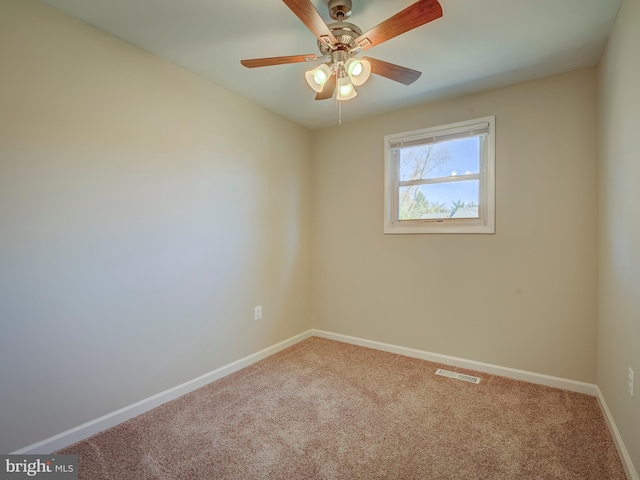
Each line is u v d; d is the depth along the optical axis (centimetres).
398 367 273
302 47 204
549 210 238
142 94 205
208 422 193
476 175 269
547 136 238
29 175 160
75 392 175
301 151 344
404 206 304
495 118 257
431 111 286
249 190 282
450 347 278
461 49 204
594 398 220
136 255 202
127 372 198
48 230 166
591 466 156
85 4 165
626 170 158
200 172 241
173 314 224
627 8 153
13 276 155
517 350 250
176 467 156
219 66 227
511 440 175
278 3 164
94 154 183
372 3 163
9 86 154
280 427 188
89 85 181
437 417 197
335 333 345
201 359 242
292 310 333
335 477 149
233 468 155
